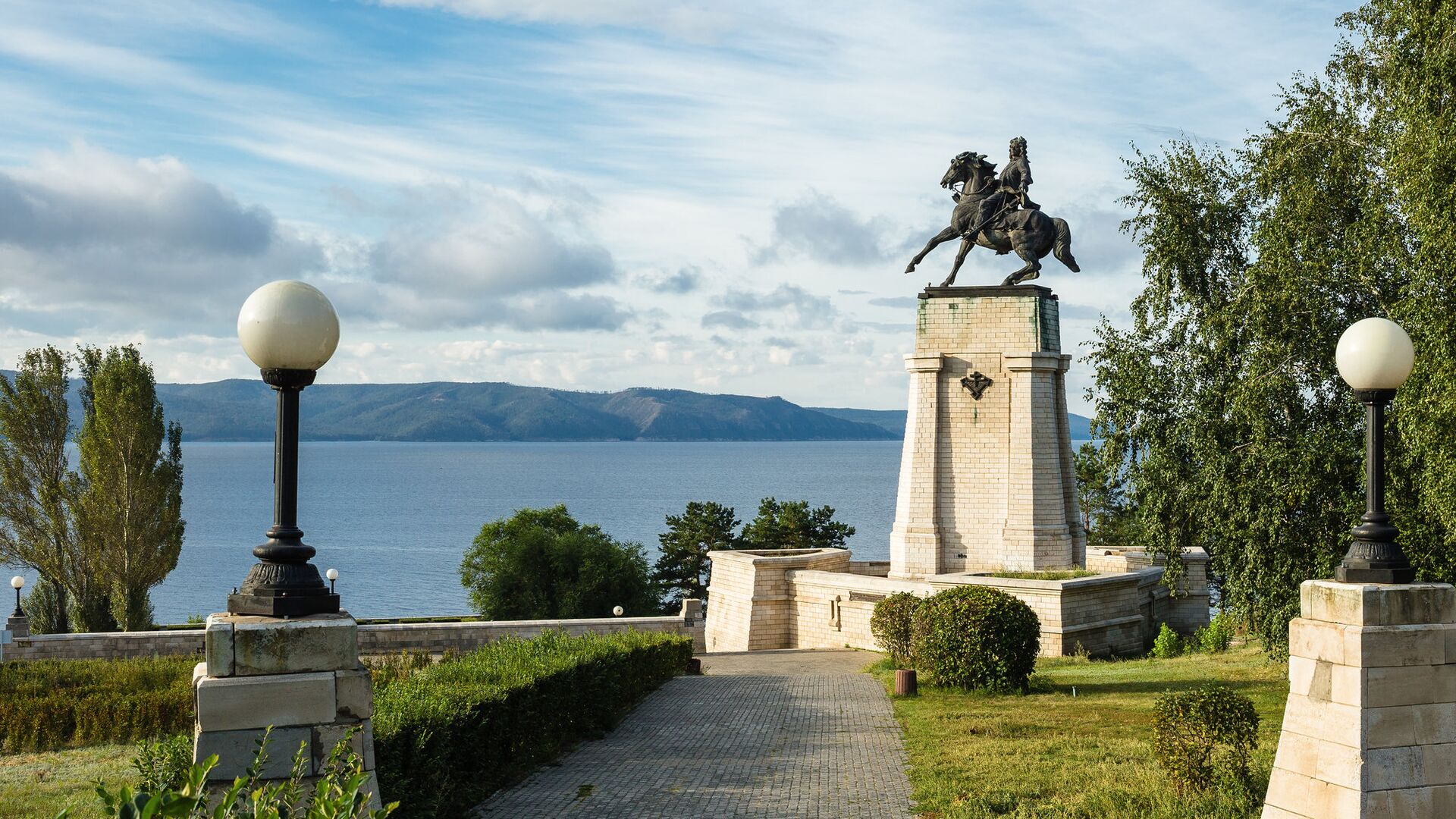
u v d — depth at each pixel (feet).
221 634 29.53
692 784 57.93
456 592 355.56
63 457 173.27
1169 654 115.03
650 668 91.97
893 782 57.88
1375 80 82.94
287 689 29.63
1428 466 63.87
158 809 20.31
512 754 59.93
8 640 124.57
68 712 78.59
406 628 133.80
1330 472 77.82
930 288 136.26
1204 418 85.10
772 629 139.23
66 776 66.08
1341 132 82.17
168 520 172.24
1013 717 74.84
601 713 73.92
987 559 131.75
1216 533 85.71
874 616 109.70
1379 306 76.48
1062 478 135.64
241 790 28.14
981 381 133.39
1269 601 82.33
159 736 77.97
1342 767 34.96
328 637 30.27
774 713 80.69
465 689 55.93
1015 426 131.64
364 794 25.95
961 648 88.28
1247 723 49.29
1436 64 64.95
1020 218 132.87
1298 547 80.23
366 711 30.30
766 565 139.44
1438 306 62.64
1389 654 35.04
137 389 170.91
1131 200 97.19
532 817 51.47
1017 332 132.77
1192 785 49.42
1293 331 79.46
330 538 526.16
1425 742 35.14
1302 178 81.71
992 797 51.57
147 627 170.60
